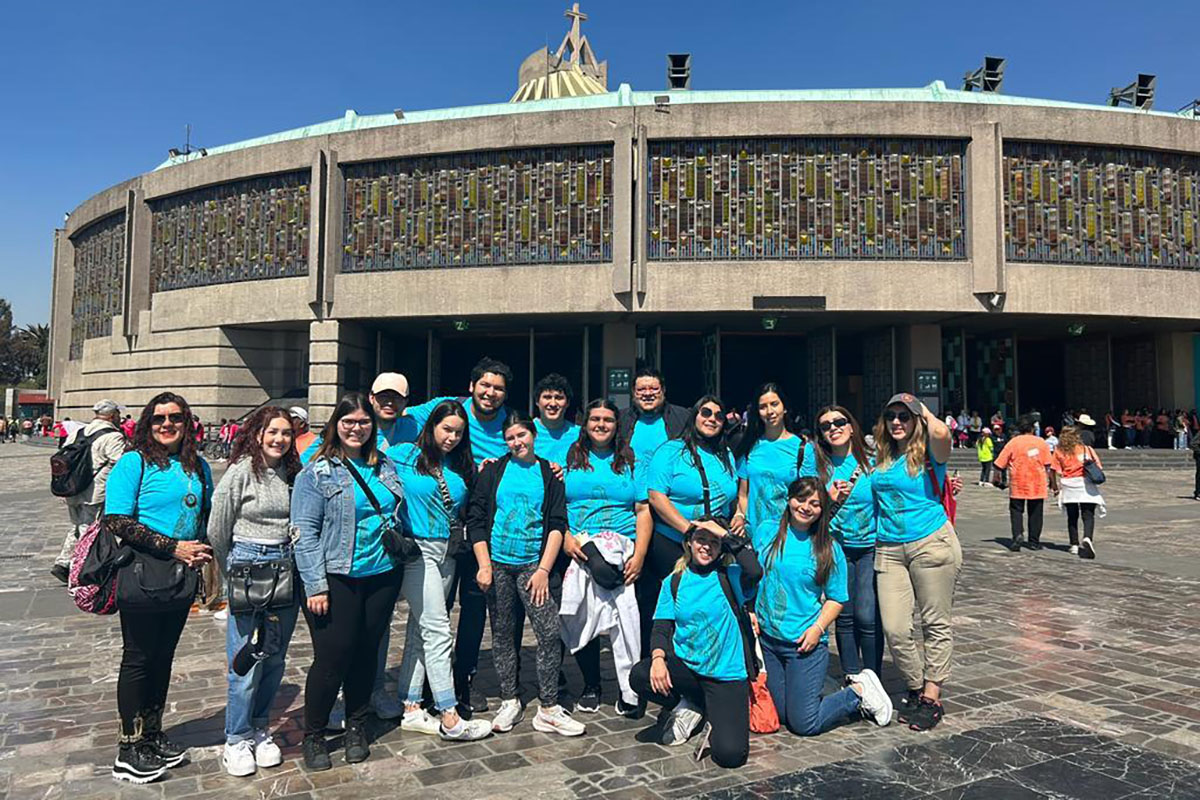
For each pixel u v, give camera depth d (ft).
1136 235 70.90
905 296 68.33
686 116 69.21
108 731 13.69
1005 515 45.62
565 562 14.70
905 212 68.90
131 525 11.41
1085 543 31.22
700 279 69.00
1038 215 69.46
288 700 15.72
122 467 11.74
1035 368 102.94
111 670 17.22
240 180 80.33
